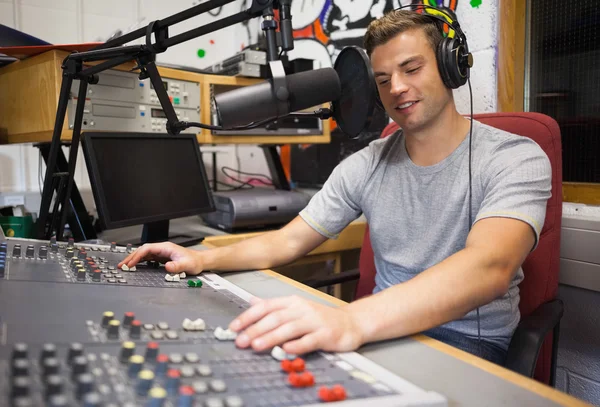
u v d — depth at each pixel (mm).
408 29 938
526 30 1444
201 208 1456
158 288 781
